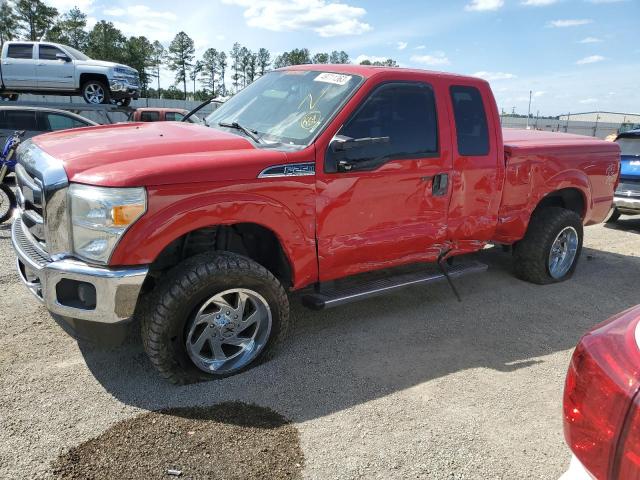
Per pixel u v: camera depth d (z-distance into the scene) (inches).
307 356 146.7
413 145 159.0
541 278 218.8
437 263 179.8
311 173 136.8
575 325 180.5
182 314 120.9
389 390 131.3
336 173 141.6
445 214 171.9
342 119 143.1
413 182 159.8
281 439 109.7
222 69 3890.3
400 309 186.1
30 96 738.2
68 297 118.6
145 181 112.3
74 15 3280.0
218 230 140.2
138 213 112.2
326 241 144.7
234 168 123.8
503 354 155.3
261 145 138.8
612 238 329.4
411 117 159.0
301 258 141.1
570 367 70.5
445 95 167.6
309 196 137.8
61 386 125.3
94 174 114.0
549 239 212.1
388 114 154.1
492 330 172.2
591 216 232.4
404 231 161.8
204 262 123.2
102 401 120.1
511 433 116.6
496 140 182.9
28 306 169.8
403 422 118.0
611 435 59.4
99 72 641.0
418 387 133.6
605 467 59.7
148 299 124.1
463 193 174.7
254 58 3806.6
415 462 105.1
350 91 148.9
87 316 115.9
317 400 125.0
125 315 116.3
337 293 153.2
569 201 231.5
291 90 163.3
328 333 162.9
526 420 122.0
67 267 114.7
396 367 143.4
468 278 225.0
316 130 141.4
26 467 97.6
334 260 148.5
